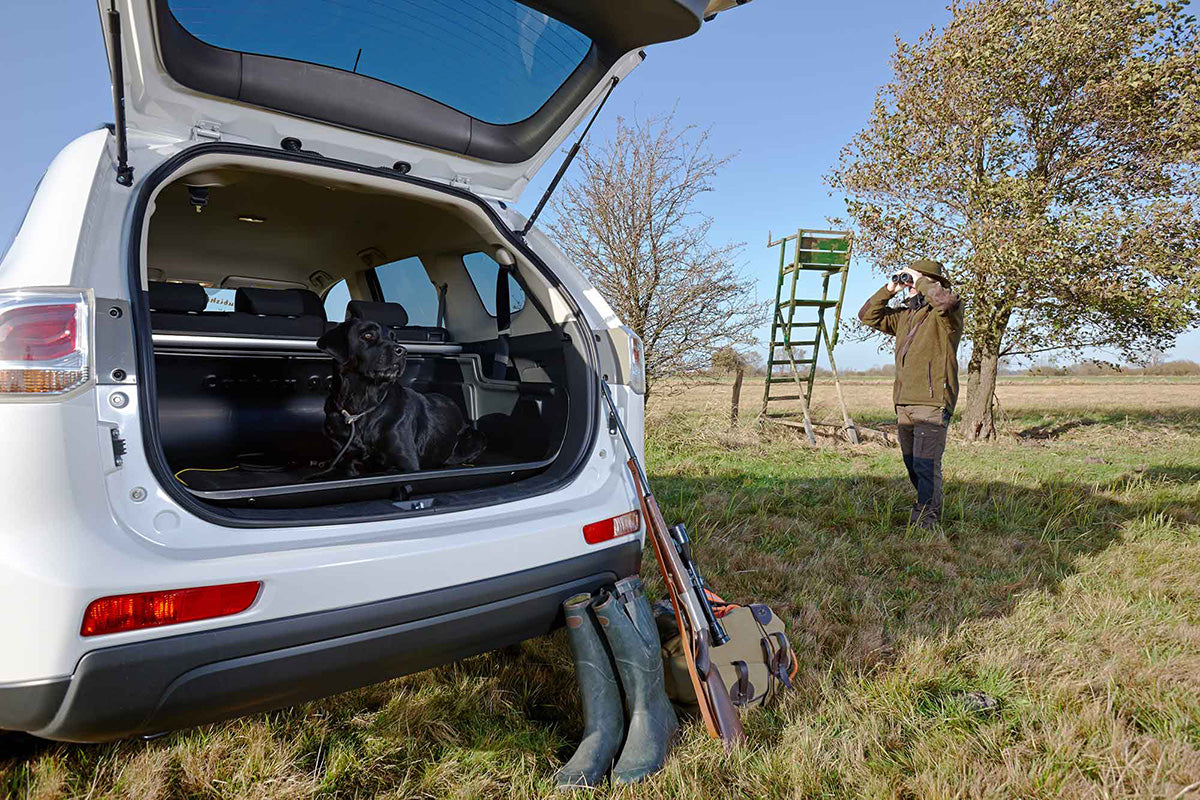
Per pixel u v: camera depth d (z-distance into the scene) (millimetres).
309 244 3686
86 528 1371
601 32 2248
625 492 2271
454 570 1757
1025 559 3852
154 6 1720
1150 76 8594
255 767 1844
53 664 1311
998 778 1874
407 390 2867
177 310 2658
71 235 1543
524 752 2008
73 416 1379
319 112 2174
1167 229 8523
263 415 3297
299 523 1638
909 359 4594
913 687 2375
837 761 1983
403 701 2219
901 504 5141
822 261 9031
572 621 1996
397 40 2156
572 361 2445
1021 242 8672
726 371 9680
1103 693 2287
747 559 3730
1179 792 1778
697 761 1956
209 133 2061
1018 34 9234
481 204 2547
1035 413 14188
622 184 8891
